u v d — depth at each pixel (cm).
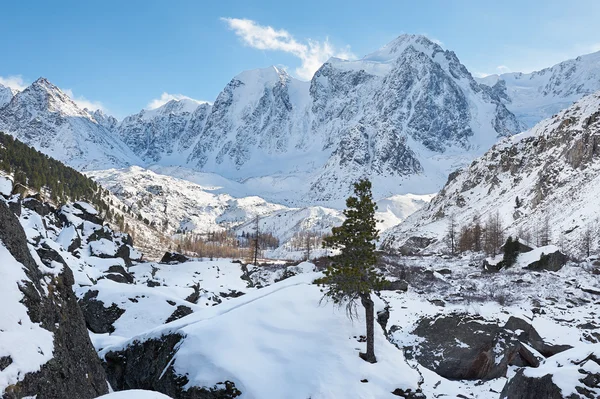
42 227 4559
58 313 1655
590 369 1848
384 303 2959
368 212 2556
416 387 2252
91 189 19162
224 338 2373
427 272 7175
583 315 4353
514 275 6500
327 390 2119
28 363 1345
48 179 16738
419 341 3462
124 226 17288
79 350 1700
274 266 8750
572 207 11194
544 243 9719
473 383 3042
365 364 2331
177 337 2466
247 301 2884
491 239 10494
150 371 2427
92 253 5925
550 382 1878
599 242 8638
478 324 3394
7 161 15650
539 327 3616
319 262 9031
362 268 2500
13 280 1487
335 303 2762
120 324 3322
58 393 1432
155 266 6662
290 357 2328
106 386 1811
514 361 3206
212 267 7044
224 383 2142
